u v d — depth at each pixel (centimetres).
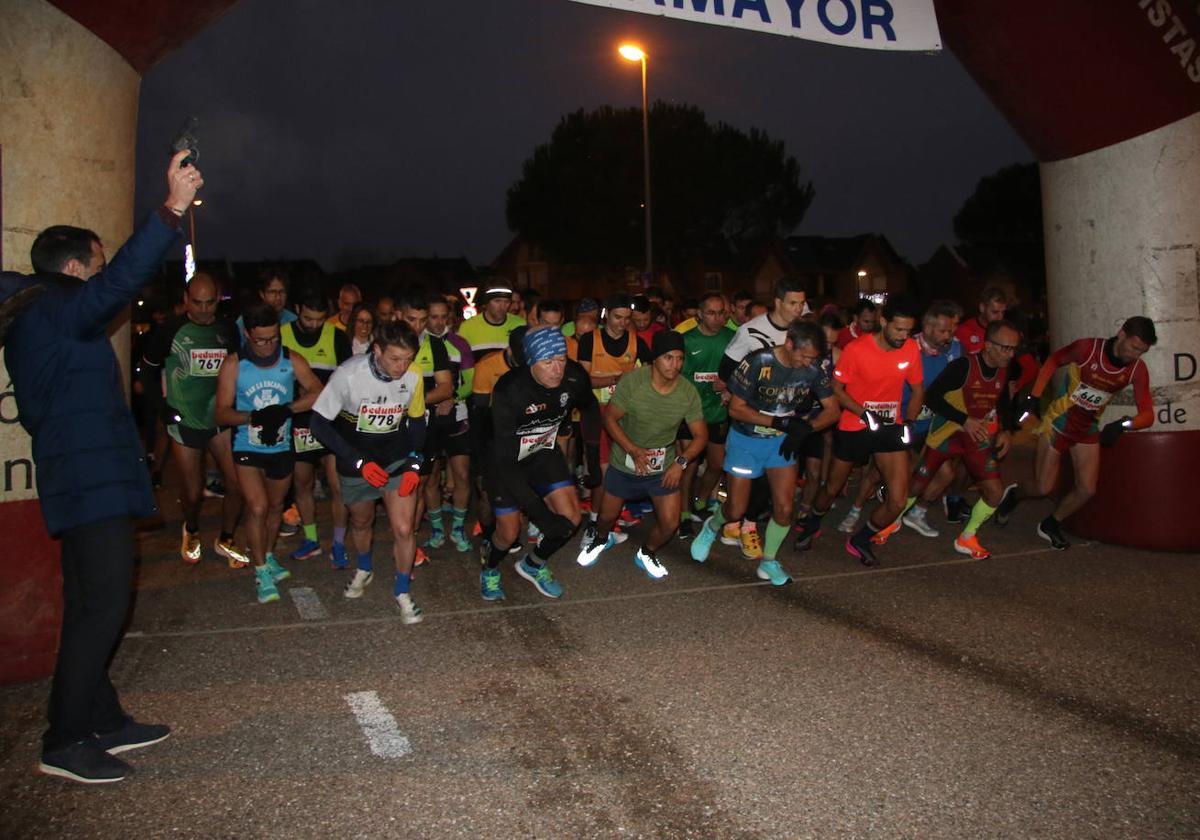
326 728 391
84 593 350
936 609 548
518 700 419
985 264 5344
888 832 308
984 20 650
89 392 352
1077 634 500
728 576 631
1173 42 624
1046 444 688
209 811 325
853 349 621
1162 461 673
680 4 595
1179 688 426
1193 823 314
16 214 436
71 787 342
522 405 511
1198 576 615
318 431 503
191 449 652
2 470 437
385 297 928
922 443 765
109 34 464
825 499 675
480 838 306
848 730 384
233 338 647
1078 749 367
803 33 625
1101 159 680
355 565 678
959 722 391
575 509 557
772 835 307
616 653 478
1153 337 616
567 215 4112
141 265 337
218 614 554
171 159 337
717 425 753
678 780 344
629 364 747
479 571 656
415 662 469
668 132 4022
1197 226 657
